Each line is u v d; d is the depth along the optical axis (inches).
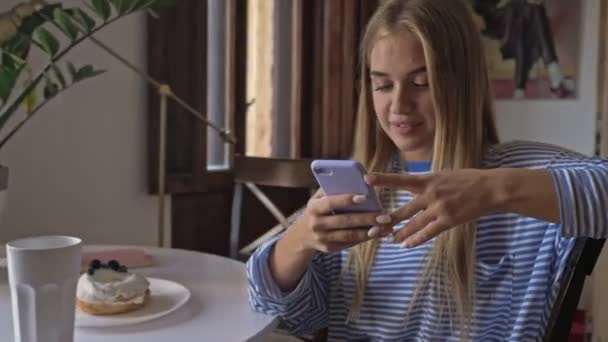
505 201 33.8
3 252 60.4
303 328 47.0
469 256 41.8
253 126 106.0
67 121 81.9
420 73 40.9
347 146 111.6
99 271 43.9
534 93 128.3
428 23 40.3
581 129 127.6
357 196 35.1
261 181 76.5
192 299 46.1
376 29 42.3
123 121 87.2
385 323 44.5
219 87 99.7
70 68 60.6
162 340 38.3
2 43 54.0
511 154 42.4
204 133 94.3
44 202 80.7
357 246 45.6
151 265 55.6
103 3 60.3
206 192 97.0
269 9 106.0
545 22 127.0
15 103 56.6
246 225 102.8
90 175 84.7
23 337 31.9
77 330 39.7
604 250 88.1
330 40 108.3
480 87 42.0
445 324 42.5
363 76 46.4
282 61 108.0
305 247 41.3
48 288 31.4
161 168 78.0
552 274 40.0
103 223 86.7
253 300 43.6
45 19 58.8
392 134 43.4
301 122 109.5
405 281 43.9
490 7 127.8
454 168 41.0
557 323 37.4
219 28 98.7
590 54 125.7
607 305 89.6
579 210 33.7
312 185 73.6
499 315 41.5
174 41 89.7
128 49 86.5
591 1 124.8
